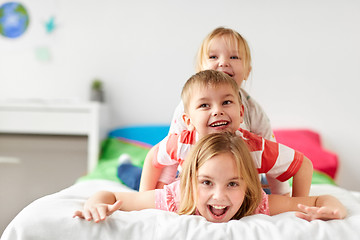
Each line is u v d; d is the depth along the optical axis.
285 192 1.13
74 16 2.51
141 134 2.29
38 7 2.50
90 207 0.78
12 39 2.51
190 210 0.84
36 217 0.74
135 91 2.51
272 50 2.47
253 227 0.73
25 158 2.43
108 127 2.48
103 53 2.51
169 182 1.10
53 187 2.43
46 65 2.52
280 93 2.47
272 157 0.96
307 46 2.46
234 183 0.81
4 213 2.42
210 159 0.80
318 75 2.46
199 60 1.29
